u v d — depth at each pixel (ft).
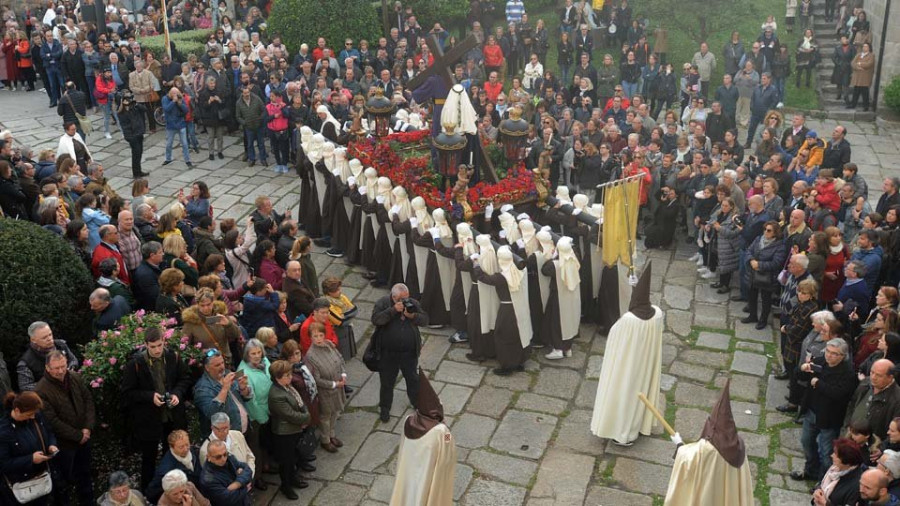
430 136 48.47
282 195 55.21
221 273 35.86
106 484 29.45
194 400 27.86
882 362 27.09
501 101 61.21
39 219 37.63
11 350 30.48
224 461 25.07
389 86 64.39
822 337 29.94
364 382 36.70
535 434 33.40
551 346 38.04
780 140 57.77
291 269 34.96
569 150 53.01
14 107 70.85
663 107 72.23
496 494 30.30
